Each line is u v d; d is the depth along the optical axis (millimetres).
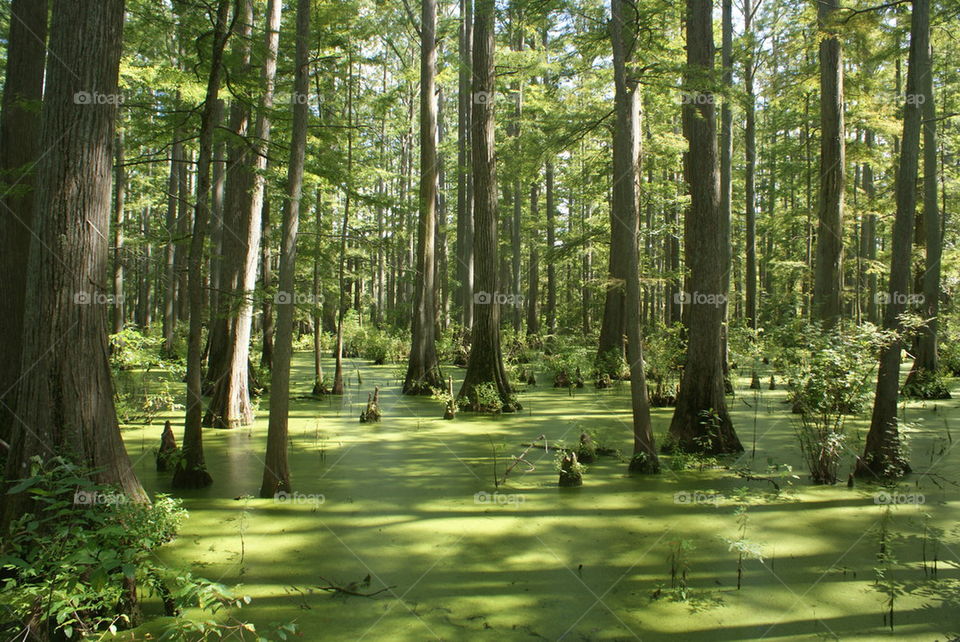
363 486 7582
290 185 6891
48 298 5121
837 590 4711
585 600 4582
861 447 8859
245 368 11758
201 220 7102
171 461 7328
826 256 12758
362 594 4672
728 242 16531
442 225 27203
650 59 9398
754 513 6520
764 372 18922
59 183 5137
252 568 5133
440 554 5445
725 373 15078
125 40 10625
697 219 9258
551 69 16891
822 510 6594
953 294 24500
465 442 10094
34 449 5031
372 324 31609
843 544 5629
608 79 15500
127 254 14305
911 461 8539
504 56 17812
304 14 6906
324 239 15562
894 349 7781
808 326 8336
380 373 21344
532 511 6625
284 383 7062
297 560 5305
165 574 3898
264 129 10625
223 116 14602
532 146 9914
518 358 22031
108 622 4105
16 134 7555
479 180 13594
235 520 6320
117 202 16922
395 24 17984
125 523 4207
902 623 4203
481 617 4324
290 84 10938
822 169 12859
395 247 13062
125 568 3258
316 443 10008
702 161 9180
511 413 12844
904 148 7695
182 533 5938
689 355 9383
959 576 4922
